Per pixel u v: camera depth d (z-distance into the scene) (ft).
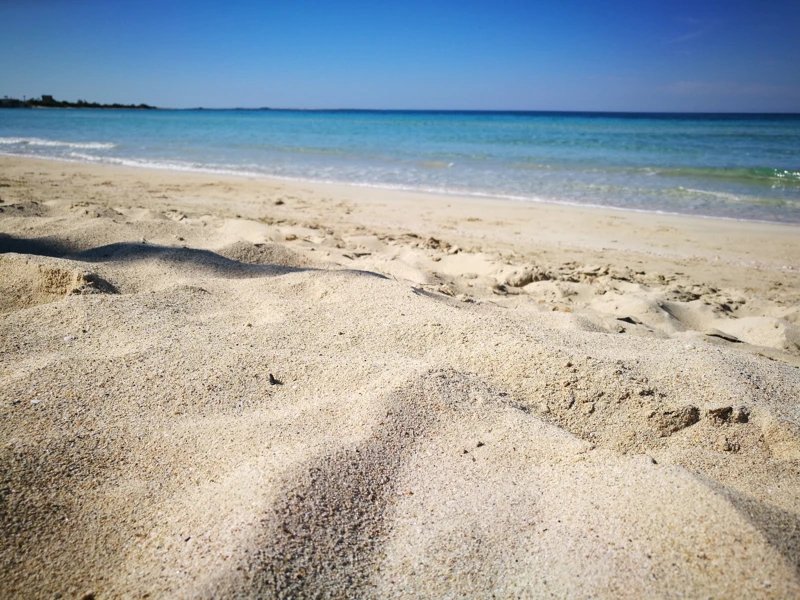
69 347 8.09
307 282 11.61
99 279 10.81
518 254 21.06
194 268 12.85
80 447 5.89
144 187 33.78
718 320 13.96
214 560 4.36
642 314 13.52
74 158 52.03
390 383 7.23
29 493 5.20
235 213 26.12
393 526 5.09
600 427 6.93
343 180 40.01
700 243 23.44
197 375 7.44
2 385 6.85
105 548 4.72
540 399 7.39
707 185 37.83
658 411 6.96
